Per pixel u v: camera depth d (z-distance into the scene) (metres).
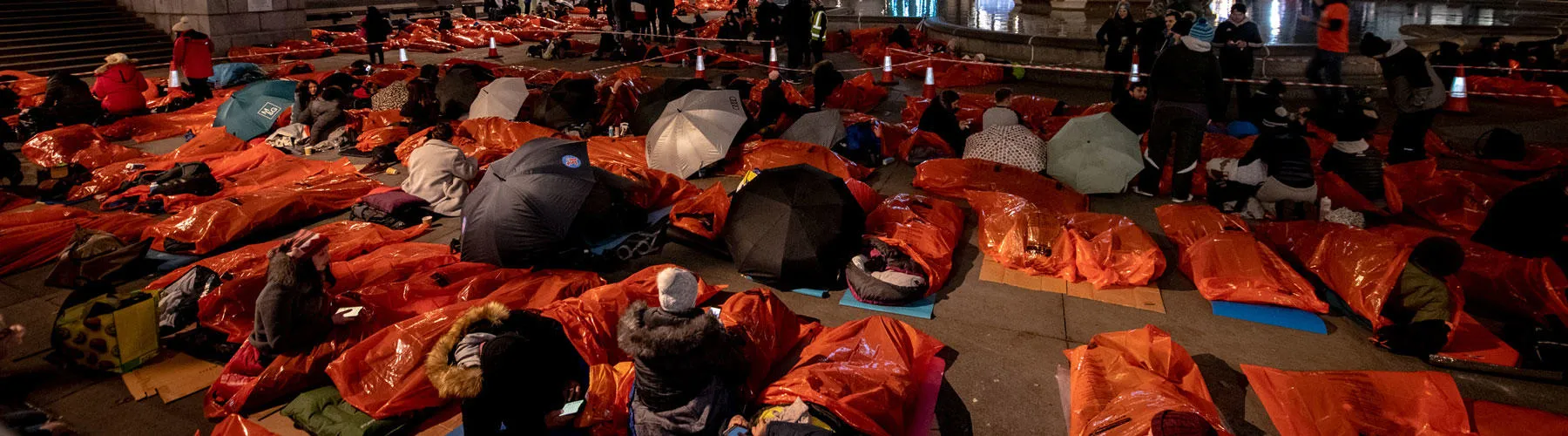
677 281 3.72
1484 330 5.16
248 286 5.24
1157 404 3.96
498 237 5.92
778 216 5.93
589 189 6.26
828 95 12.47
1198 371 4.55
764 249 5.93
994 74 14.93
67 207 7.61
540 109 11.16
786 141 8.95
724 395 3.89
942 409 4.54
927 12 25.92
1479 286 5.79
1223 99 7.64
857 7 29.00
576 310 4.88
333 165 9.36
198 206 7.08
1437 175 7.69
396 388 4.38
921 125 9.77
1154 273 6.05
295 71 16.89
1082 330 5.41
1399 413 4.19
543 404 3.95
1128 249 6.15
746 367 3.95
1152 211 7.71
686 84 10.41
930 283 5.89
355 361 4.48
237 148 10.30
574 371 4.23
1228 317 5.54
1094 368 4.56
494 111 10.89
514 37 23.11
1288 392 4.48
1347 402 4.29
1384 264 5.36
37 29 18.70
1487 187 7.89
